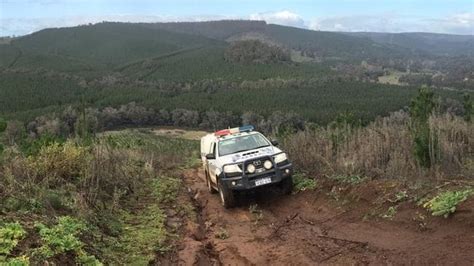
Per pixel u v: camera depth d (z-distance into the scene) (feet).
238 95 374.02
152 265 22.11
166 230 28.22
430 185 25.73
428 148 29.55
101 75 481.87
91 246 21.90
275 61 552.41
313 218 28.25
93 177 32.40
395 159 30.68
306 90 402.31
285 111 268.62
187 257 23.38
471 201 21.06
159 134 242.17
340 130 44.88
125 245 24.39
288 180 34.17
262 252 23.36
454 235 19.72
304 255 21.76
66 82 438.40
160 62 562.25
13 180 26.84
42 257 18.02
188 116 283.18
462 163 30.25
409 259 18.72
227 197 33.65
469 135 35.53
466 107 40.55
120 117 278.26
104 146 42.42
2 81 425.28
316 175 35.96
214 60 558.97
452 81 345.72
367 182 29.22
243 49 556.51
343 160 33.99
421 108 36.32
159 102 318.86
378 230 23.25
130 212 32.01
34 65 523.70
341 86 410.11
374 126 44.50
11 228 19.49
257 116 269.64
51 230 20.51
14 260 16.66
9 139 45.57
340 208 28.37
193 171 64.08
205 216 33.76
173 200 38.34
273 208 32.63
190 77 488.02
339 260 20.42
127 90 398.83
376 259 19.57
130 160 52.60
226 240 26.48
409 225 22.47
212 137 44.06
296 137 46.57
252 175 33.17
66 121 220.84
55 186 30.71
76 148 37.96
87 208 26.73
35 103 343.87
